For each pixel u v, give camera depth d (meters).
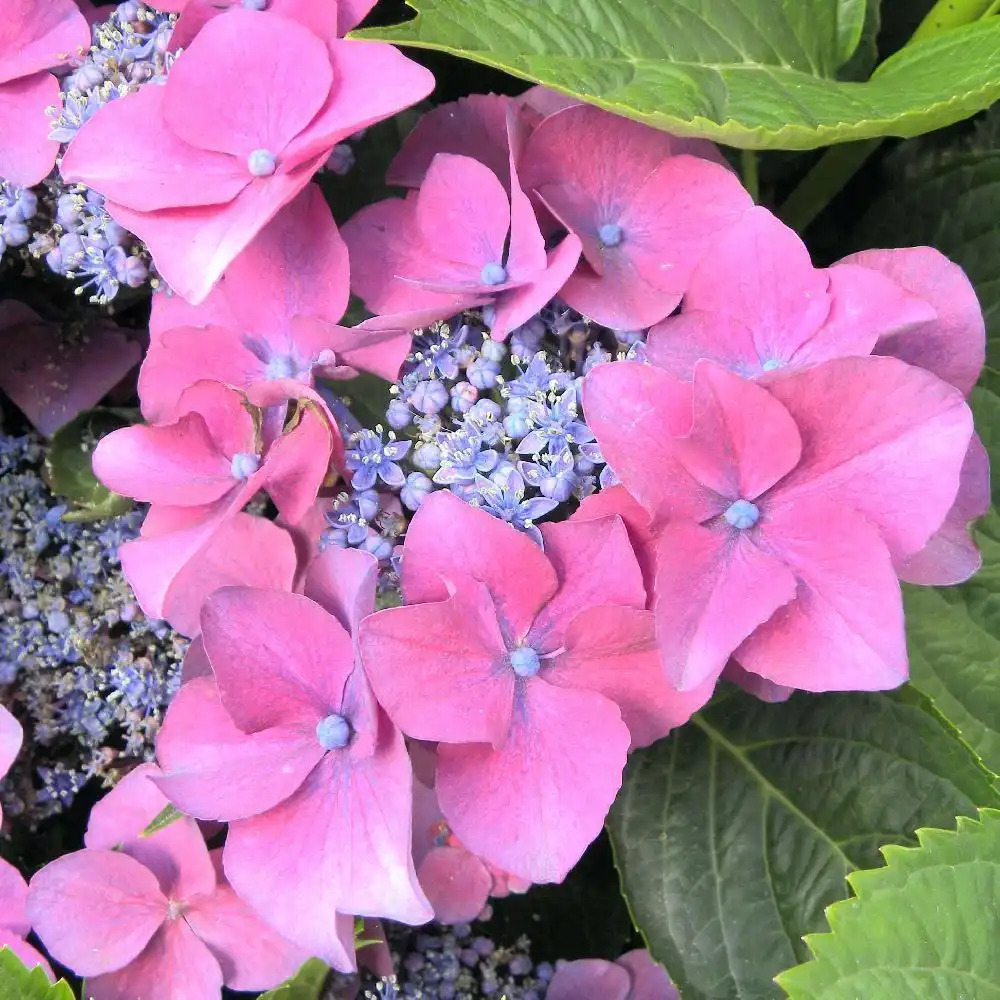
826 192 0.48
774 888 0.45
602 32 0.42
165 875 0.43
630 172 0.42
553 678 0.40
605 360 0.41
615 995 0.46
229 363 0.42
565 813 0.40
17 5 0.43
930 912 0.42
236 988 0.43
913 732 0.45
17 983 0.42
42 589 0.47
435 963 0.47
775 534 0.40
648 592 0.40
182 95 0.41
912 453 0.39
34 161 0.44
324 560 0.40
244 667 0.40
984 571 0.45
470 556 0.40
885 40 0.49
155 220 0.42
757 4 0.44
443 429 0.42
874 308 0.40
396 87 0.41
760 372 0.41
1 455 0.48
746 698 0.46
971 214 0.47
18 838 0.47
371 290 0.43
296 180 0.41
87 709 0.47
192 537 0.41
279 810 0.40
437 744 0.40
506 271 0.42
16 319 0.47
